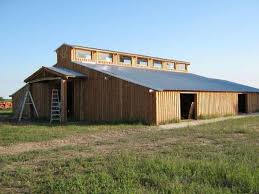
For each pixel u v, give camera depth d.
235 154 10.40
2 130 18.30
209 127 18.59
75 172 8.60
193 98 26.14
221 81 35.00
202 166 8.47
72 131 17.88
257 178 7.22
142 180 7.58
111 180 7.54
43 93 28.23
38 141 14.59
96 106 24.62
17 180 8.06
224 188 6.82
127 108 22.73
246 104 32.91
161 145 12.83
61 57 27.45
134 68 30.69
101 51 28.92
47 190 7.14
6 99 55.88
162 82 24.55
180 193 6.49
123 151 11.62
